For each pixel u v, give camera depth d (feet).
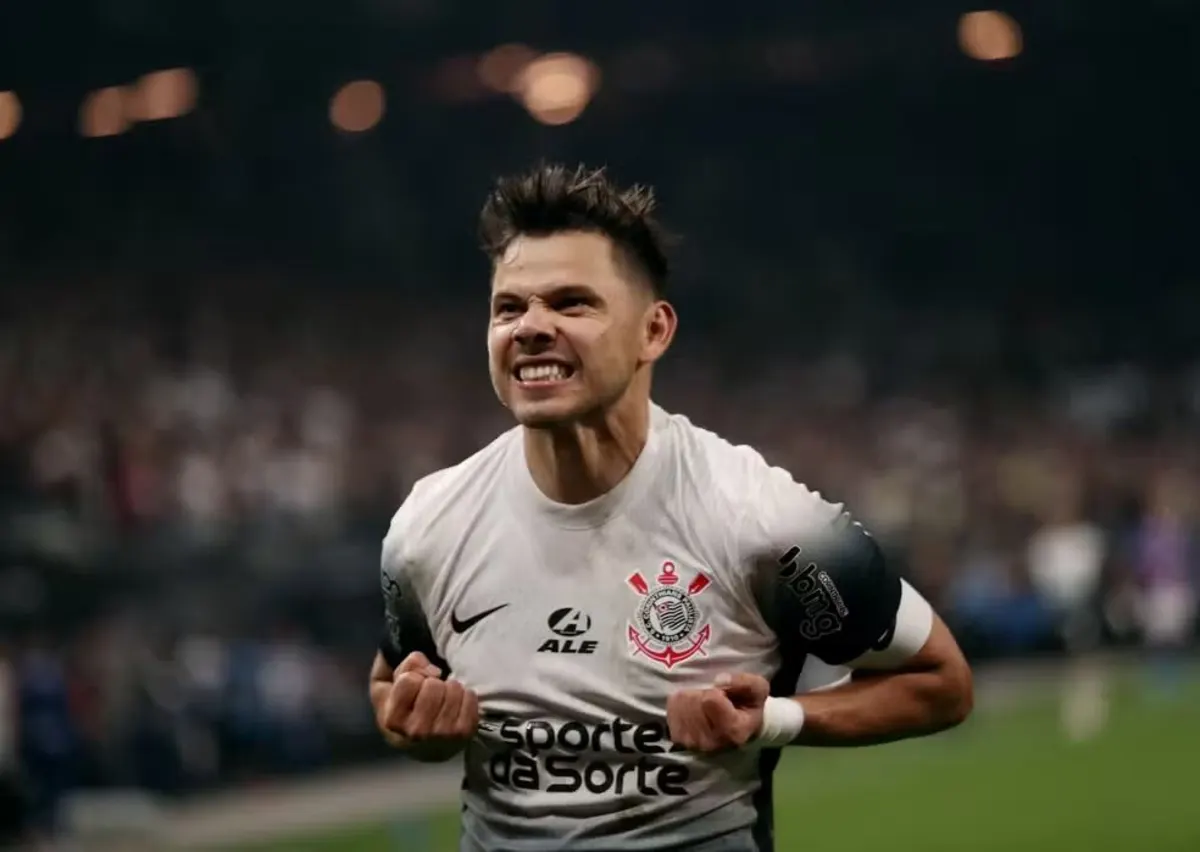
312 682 51.96
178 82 106.93
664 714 12.09
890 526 79.51
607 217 11.91
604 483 12.24
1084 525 81.51
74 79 102.58
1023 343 125.39
